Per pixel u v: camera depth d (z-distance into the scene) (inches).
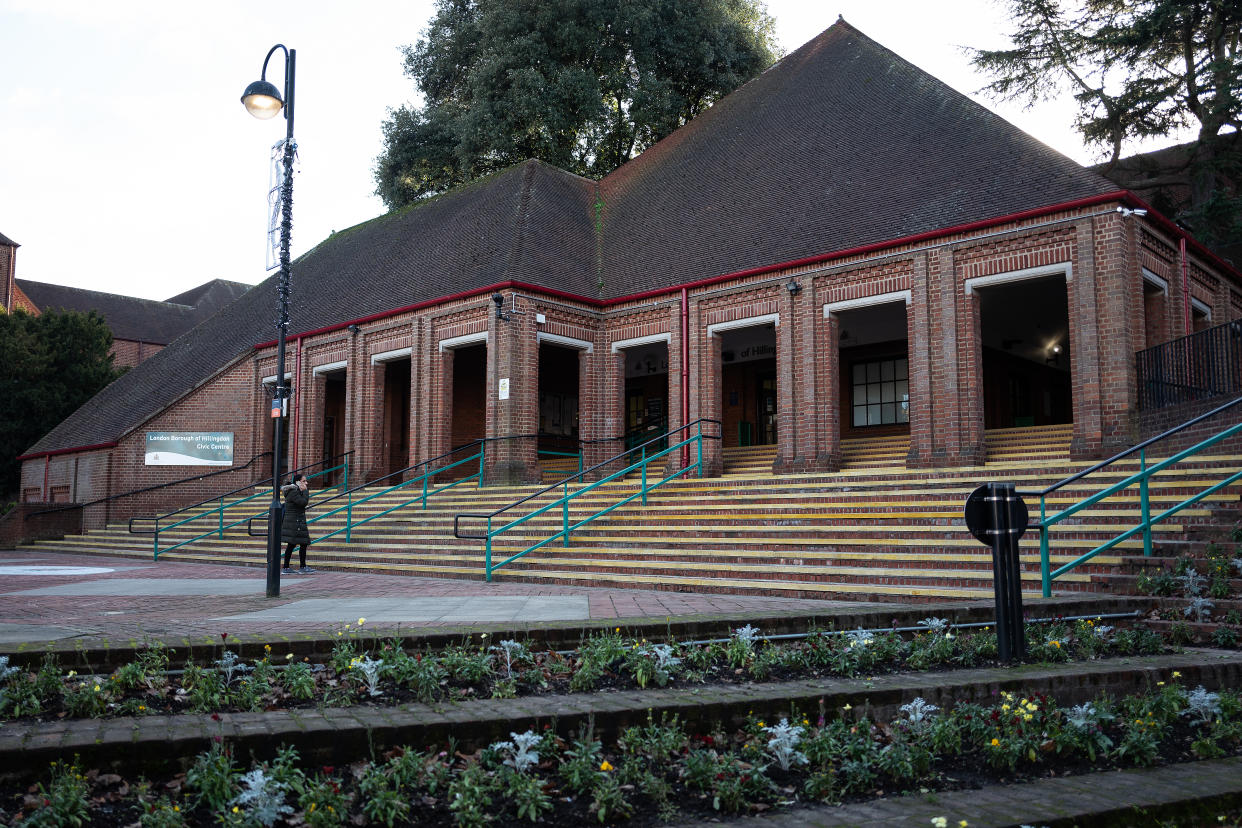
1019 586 264.7
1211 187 971.9
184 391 1097.4
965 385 631.2
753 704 214.4
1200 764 198.5
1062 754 201.8
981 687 231.5
